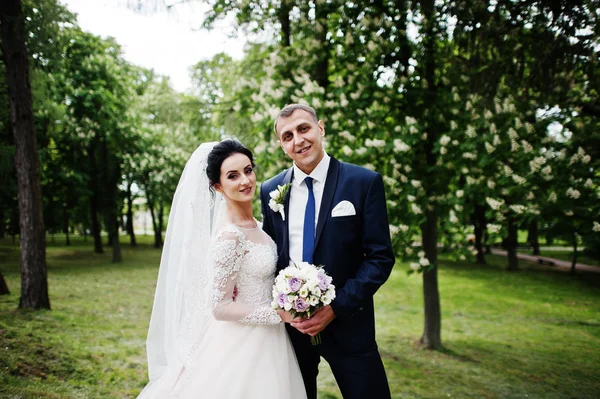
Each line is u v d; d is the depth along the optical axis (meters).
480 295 10.39
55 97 12.31
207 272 2.21
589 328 7.29
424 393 4.24
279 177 2.55
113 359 4.17
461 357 5.52
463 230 5.22
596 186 3.99
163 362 2.30
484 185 4.44
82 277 10.64
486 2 3.85
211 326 2.23
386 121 5.13
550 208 3.94
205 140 13.04
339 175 2.28
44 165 13.48
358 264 2.27
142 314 6.66
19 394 2.97
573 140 4.04
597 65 3.63
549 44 3.69
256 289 2.20
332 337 2.26
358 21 4.83
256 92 6.19
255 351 2.10
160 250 21.00
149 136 15.90
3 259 14.05
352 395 2.22
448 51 4.73
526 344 6.22
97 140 14.42
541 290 11.10
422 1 4.19
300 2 4.76
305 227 2.26
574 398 4.20
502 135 4.33
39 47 5.79
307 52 5.32
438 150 4.64
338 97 5.04
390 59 4.93
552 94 4.02
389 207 4.77
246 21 4.77
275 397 2.03
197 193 2.26
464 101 4.67
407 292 10.76
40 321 5.30
